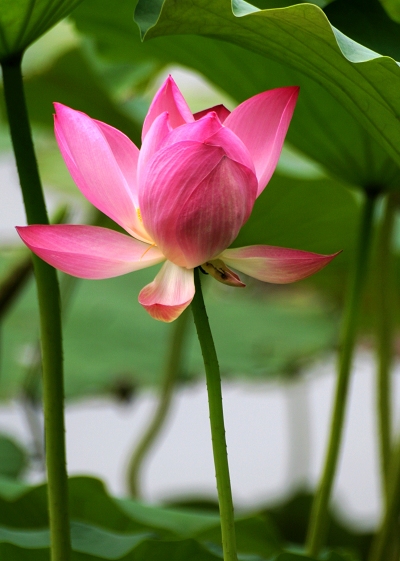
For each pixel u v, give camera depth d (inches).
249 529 79.6
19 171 68.1
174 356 105.5
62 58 104.0
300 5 64.0
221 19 65.9
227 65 76.4
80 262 63.9
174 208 62.9
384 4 71.6
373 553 80.6
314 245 110.0
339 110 73.8
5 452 108.0
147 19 67.8
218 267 64.2
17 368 127.0
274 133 65.0
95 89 107.9
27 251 95.7
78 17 79.6
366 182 75.5
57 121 64.4
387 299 85.8
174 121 65.1
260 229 104.8
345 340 74.9
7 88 68.1
